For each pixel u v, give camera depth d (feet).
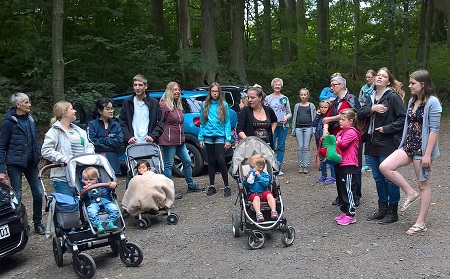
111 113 22.81
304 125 31.07
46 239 21.08
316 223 20.42
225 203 24.61
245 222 17.89
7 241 17.46
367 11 77.30
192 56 53.11
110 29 49.67
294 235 18.20
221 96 25.71
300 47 74.84
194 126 31.17
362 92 27.17
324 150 19.44
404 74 77.46
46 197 17.56
